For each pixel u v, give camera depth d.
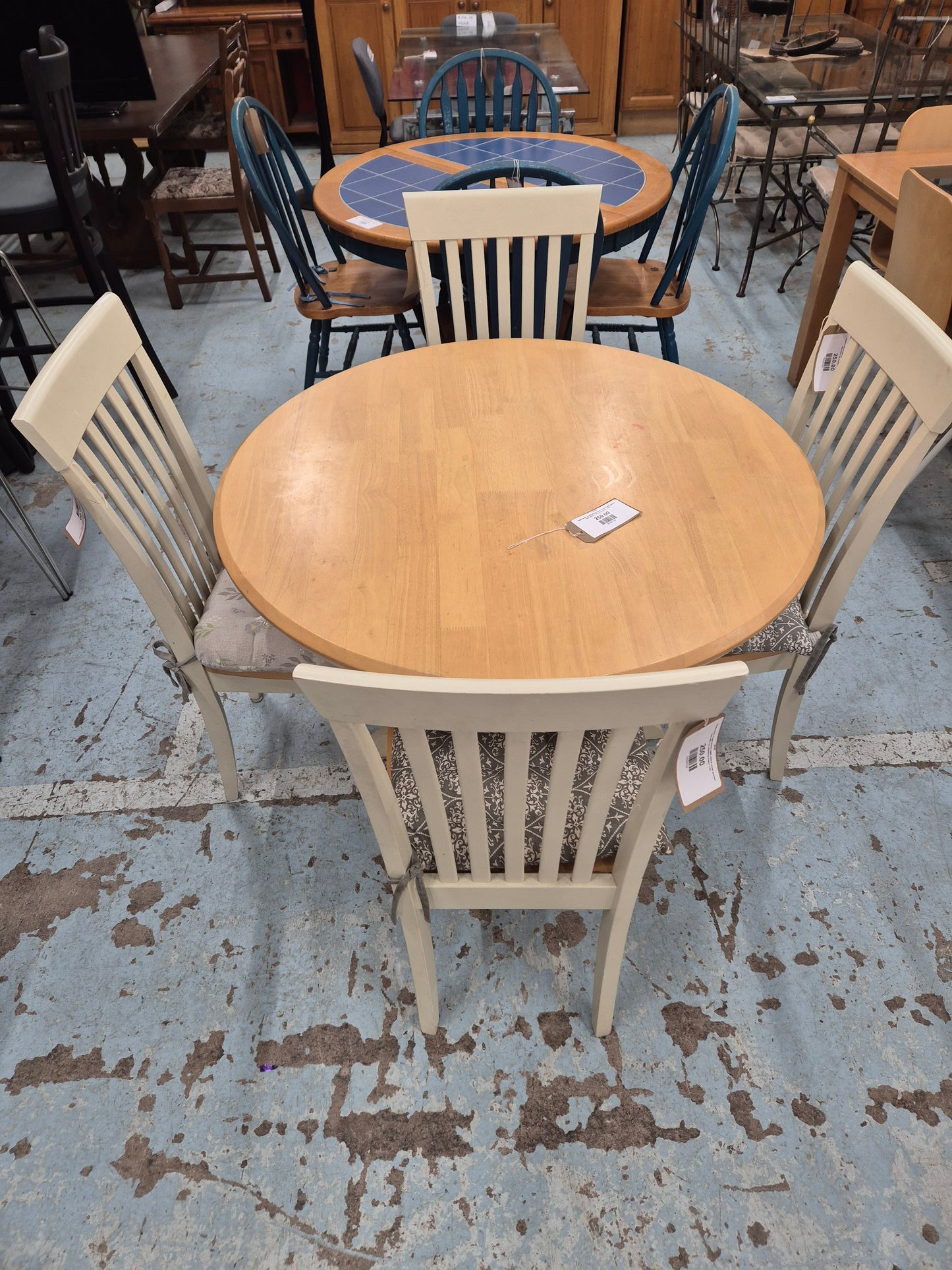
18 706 1.92
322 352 2.74
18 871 1.59
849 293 1.35
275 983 1.42
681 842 1.60
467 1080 1.30
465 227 1.80
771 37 3.53
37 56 2.07
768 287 3.45
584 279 1.89
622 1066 1.31
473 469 1.32
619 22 4.41
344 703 0.73
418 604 1.08
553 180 1.91
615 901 1.12
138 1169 1.22
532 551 1.16
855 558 1.30
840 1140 1.22
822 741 1.77
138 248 3.75
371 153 2.68
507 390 1.51
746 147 3.26
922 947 1.44
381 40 4.42
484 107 2.95
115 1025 1.38
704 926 1.47
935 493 2.39
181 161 4.20
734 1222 1.15
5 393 2.52
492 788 1.13
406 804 1.12
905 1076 1.28
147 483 1.36
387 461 1.35
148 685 1.96
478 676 0.98
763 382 2.87
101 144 3.40
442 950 1.46
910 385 1.20
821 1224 1.14
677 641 1.02
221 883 1.57
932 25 3.13
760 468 1.30
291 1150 1.23
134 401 1.38
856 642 1.98
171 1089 1.30
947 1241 1.13
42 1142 1.25
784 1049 1.32
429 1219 1.16
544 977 1.42
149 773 1.76
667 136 4.92
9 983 1.43
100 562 2.29
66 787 1.74
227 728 1.57
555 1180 1.19
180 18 4.49
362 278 2.52
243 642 1.37
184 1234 1.16
